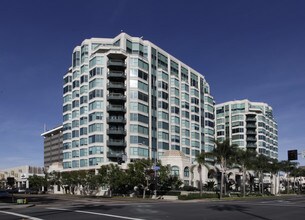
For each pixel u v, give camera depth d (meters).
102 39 102.31
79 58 105.44
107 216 25.81
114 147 93.56
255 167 96.25
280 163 118.00
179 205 41.56
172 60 112.19
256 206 39.59
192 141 113.69
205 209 34.09
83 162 96.69
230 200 61.50
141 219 23.75
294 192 132.38
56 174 102.75
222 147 74.25
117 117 93.94
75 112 103.31
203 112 123.19
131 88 96.25
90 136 94.94
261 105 172.88
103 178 73.00
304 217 26.02
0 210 32.66
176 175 76.12
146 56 102.56
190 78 119.00
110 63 95.12
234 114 157.00
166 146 103.44
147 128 98.00
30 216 25.97
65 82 111.00
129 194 76.44
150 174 66.56
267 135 165.50
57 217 25.08
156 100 103.44
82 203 46.59
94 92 95.19
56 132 166.12
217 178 100.81
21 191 104.19
